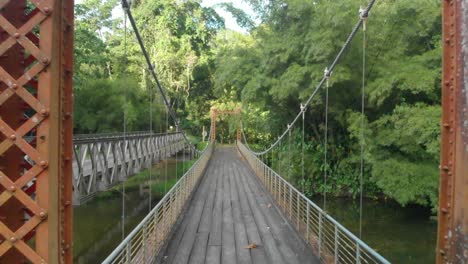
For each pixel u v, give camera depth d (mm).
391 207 13547
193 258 5973
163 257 5941
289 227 8023
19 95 1514
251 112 22703
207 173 19234
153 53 32656
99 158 10148
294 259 5871
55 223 1536
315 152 15516
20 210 1657
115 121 21656
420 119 9305
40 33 1522
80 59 13742
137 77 27906
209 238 7219
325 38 11312
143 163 15727
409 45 11938
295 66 12641
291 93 13094
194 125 41156
